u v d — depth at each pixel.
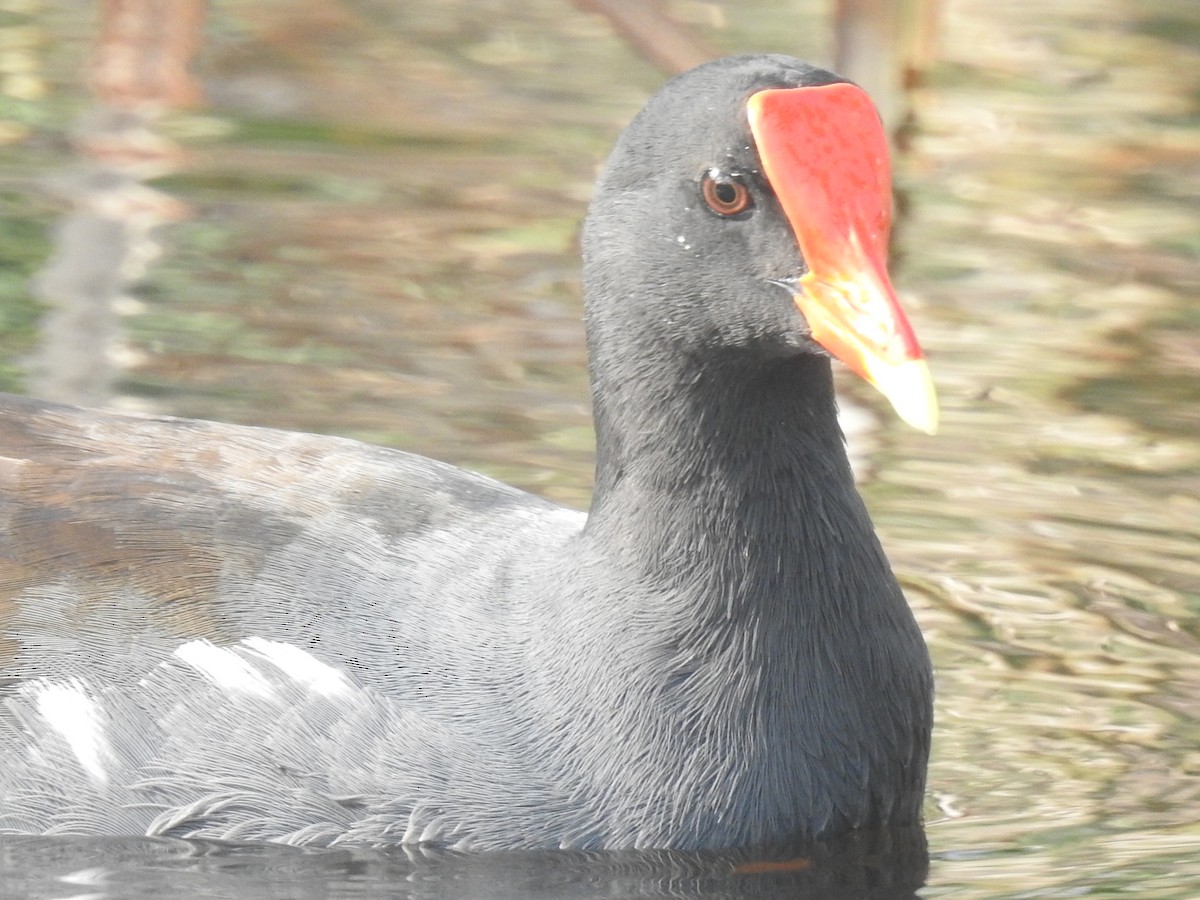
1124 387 15.43
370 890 9.52
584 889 9.55
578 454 13.99
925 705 10.31
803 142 9.46
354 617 10.24
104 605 10.38
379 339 15.76
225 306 16.17
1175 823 10.21
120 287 16.41
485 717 9.94
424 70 22.12
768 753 9.91
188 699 10.16
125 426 11.13
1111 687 11.71
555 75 22.19
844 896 9.54
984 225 18.58
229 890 9.54
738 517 10.01
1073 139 20.67
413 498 10.84
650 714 9.89
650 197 9.88
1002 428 14.81
